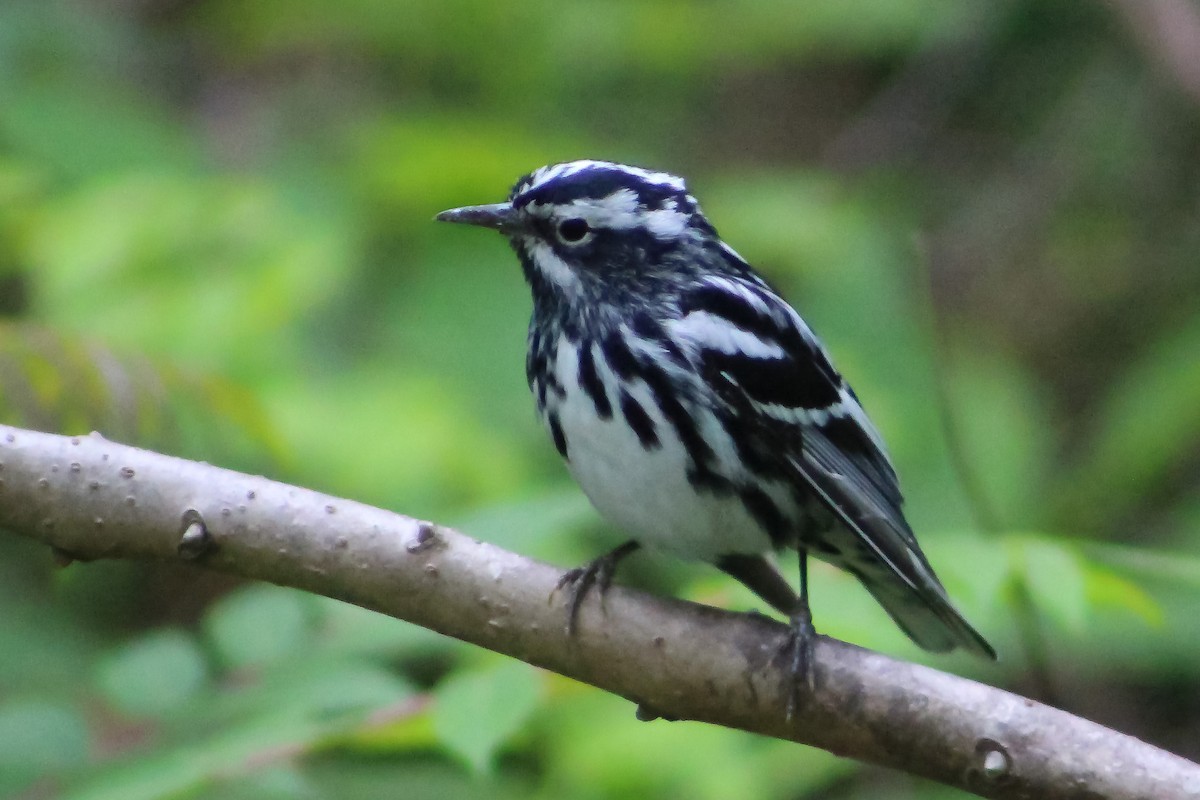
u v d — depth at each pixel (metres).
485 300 11.91
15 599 11.62
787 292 14.16
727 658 6.36
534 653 6.55
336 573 6.47
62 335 8.06
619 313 7.88
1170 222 16.70
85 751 7.27
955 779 6.04
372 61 15.81
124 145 13.08
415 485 10.48
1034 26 16.56
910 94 17.53
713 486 7.75
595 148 14.76
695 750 9.11
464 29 15.02
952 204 17.34
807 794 11.19
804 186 14.90
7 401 7.86
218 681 7.68
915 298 13.88
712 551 7.96
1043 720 5.88
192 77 16.12
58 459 6.41
